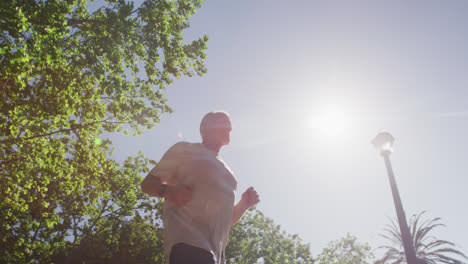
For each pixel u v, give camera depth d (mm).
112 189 19766
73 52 12656
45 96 13062
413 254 9992
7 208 14172
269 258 32844
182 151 1405
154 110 15586
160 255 26891
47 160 12898
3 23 10508
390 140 11312
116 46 12883
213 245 1267
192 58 15422
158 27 14406
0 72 11195
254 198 1812
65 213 19438
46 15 11602
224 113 1630
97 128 15383
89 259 24078
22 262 17203
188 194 1293
